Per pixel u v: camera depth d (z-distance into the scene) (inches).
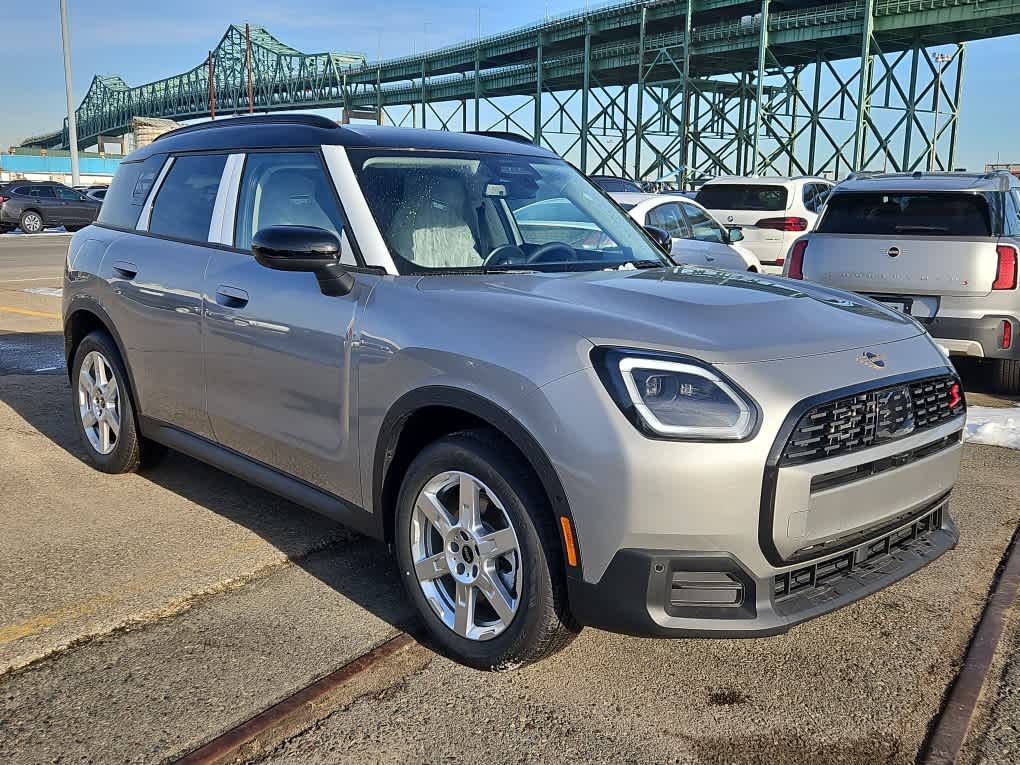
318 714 98.2
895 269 250.4
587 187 159.5
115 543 142.9
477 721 97.7
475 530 104.7
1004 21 2188.7
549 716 99.0
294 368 125.1
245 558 138.5
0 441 198.5
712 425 89.9
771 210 506.6
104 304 166.4
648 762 91.4
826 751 94.0
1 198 1075.9
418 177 132.5
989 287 238.5
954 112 2684.5
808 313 110.6
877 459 98.8
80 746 91.2
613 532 91.3
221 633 115.1
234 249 141.7
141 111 6825.8
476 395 100.3
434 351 105.3
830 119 2874.0
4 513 154.9
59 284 526.0
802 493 92.0
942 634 119.6
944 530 117.3
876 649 115.5
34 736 92.7
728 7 2625.5
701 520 89.7
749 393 91.5
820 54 2603.3
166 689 101.7
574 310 102.7
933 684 107.3
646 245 151.7
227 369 137.7
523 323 101.3
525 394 96.2
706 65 2913.4
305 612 121.5
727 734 96.6
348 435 118.5
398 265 119.7
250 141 145.9
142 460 173.8
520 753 92.4
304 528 151.5
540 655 102.8
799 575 97.7
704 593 93.1
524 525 98.4
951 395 112.5
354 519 122.2
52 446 196.2
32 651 108.8
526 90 3863.2
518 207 139.9
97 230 178.2
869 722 99.4
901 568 106.2
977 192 243.0
